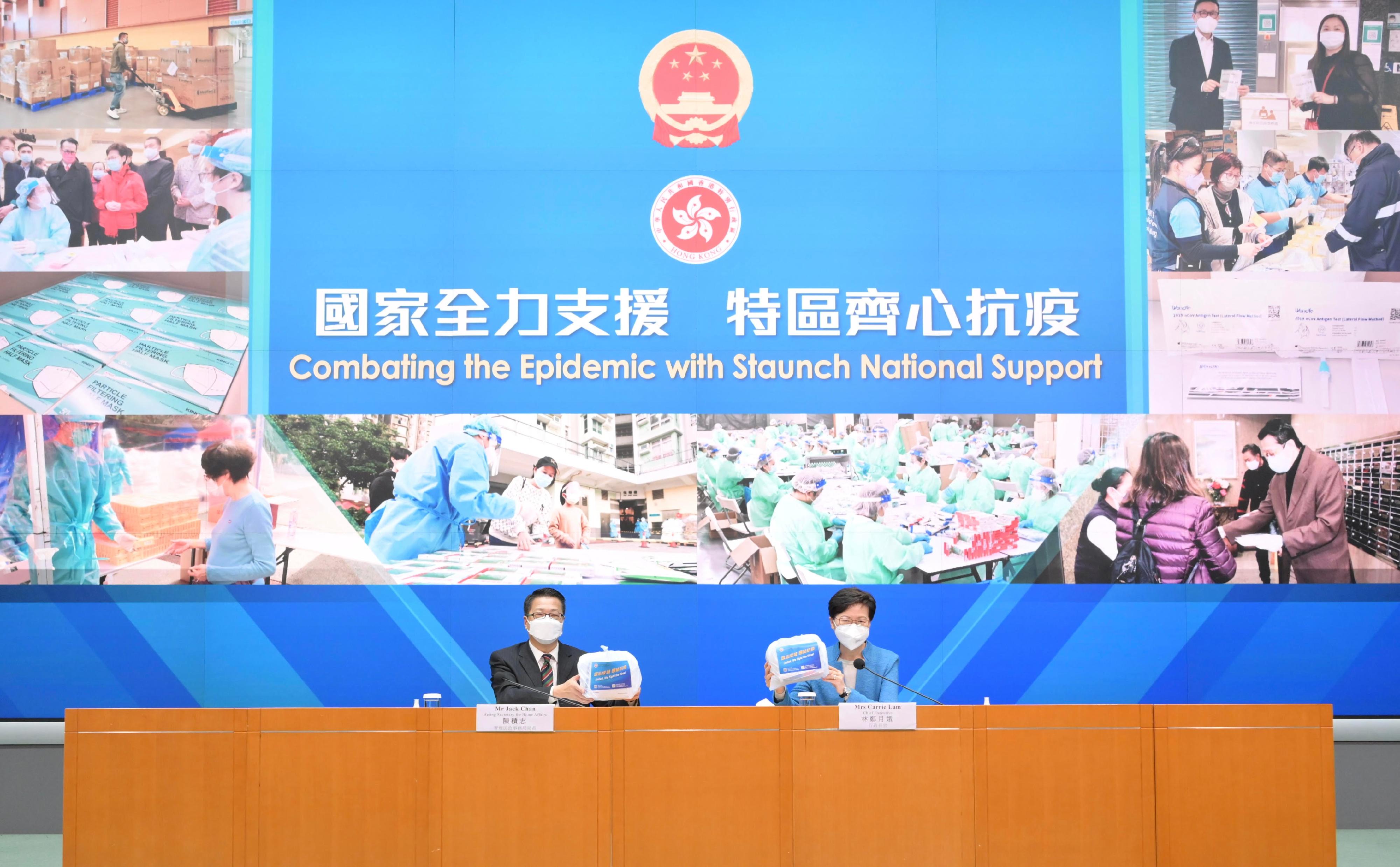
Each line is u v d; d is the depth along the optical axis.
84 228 5.21
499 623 5.15
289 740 3.33
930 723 3.37
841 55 5.32
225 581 5.11
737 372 5.29
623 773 3.33
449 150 5.28
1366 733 5.15
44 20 5.24
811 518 5.22
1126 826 3.34
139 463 5.15
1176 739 3.37
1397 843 4.88
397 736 3.34
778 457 5.25
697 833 3.31
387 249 5.26
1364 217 5.23
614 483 5.23
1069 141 5.25
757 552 5.20
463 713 3.35
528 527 5.20
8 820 5.00
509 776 3.32
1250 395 5.27
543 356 5.27
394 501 5.18
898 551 5.21
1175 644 5.17
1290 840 3.35
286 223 5.25
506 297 5.28
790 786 3.33
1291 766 3.38
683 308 5.30
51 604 5.07
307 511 5.16
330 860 3.29
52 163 5.22
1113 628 5.18
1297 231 5.29
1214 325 5.29
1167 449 5.25
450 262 5.27
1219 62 5.29
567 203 5.30
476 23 5.30
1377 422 5.25
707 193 5.31
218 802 3.31
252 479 5.16
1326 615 5.18
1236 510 5.21
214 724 3.34
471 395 5.25
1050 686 5.17
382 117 5.28
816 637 3.75
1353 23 5.24
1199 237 5.30
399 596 5.14
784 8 5.28
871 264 5.29
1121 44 5.26
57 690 5.04
